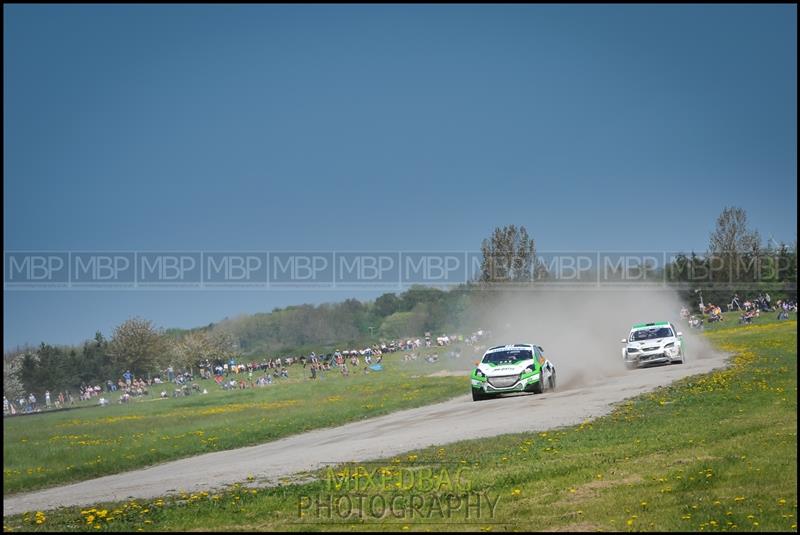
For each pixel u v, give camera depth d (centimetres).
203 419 6544
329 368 15238
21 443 5466
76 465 4247
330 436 4525
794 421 3216
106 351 17425
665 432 3200
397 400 6512
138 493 2972
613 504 2120
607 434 3266
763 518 1914
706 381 4788
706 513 1973
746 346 8006
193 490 2870
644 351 6831
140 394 14538
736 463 2484
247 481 2947
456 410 5012
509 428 3759
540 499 2250
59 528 2300
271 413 6481
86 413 9106
